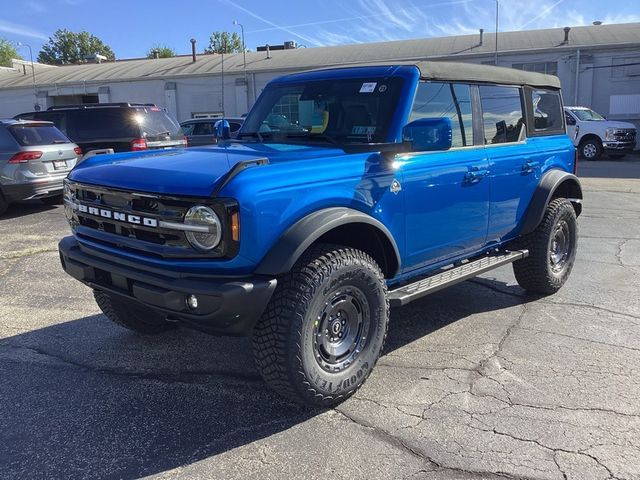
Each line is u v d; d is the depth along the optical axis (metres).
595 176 15.70
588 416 3.25
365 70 4.14
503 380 3.71
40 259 6.95
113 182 3.30
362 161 3.47
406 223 3.78
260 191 2.94
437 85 4.11
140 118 11.55
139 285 3.15
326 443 3.03
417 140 3.64
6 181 9.54
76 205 3.60
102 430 3.18
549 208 5.22
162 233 3.06
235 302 2.86
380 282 3.48
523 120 5.08
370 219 3.40
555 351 4.16
